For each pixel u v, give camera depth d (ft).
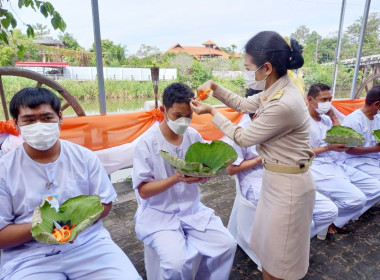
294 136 4.89
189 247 5.35
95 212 4.14
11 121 7.37
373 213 9.94
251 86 5.30
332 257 7.54
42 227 3.67
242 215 7.16
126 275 4.39
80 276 4.48
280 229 5.10
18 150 4.52
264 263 5.56
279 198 5.06
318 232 7.79
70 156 4.83
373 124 9.64
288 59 4.83
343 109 14.30
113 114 9.12
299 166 4.97
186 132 5.90
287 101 4.62
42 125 4.18
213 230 5.56
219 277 5.57
